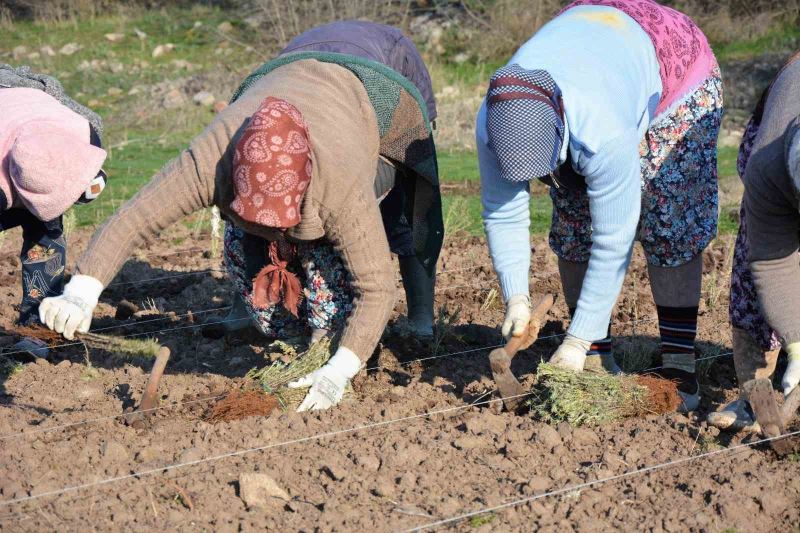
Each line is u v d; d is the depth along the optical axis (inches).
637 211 192.2
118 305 299.0
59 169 218.5
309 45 228.5
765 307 182.2
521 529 170.6
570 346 206.2
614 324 286.7
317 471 188.4
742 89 754.2
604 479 185.5
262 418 206.8
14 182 221.1
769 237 179.2
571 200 222.2
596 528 169.8
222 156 190.5
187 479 183.3
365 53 227.8
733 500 176.1
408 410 218.1
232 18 973.2
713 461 192.2
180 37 944.9
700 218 215.0
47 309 184.5
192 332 279.4
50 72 858.1
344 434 201.8
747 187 177.9
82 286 187.5
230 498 178.9
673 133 210.8
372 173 201.0
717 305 305.4
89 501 176.6
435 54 870.4
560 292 323.9
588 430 204.2
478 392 228.8
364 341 202.2
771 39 831.1
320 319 211.9
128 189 481.7
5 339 262.2
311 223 192.1
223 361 256.4
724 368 250.1
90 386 233.5
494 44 869.2
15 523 169.2
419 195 230.4
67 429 204.2
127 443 198.7
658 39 207.3
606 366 227.5
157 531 168.6
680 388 223.5
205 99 754.8
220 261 365.1
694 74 212.8
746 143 206.5
